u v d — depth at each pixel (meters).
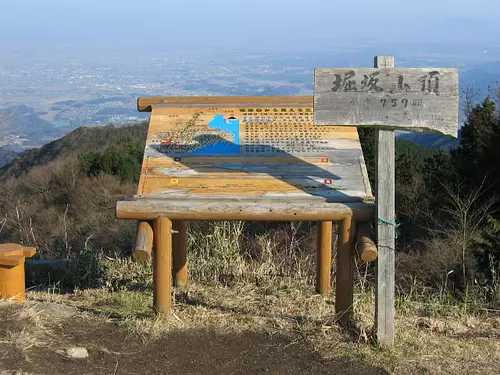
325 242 4.86
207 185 3.96
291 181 3.99
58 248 8.36
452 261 8.76
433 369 3.48
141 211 3.85
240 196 3.87
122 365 3.46
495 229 8.25
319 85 3.49
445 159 14.85
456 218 11.23
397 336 3.88
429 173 14.24
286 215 3.80
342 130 4.46
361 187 3.97
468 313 4.62
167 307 4.07
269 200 3.85
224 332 3.96
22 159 29.70
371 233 3.77
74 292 5.18
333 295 4.92
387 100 3.48
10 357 3.38
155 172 4.07
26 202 19.33
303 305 4.61
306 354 3.66
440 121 3.48
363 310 4.37
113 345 3.71
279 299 4.79
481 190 12.60
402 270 9.25
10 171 28.52
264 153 4.22
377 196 3.62
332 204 3.81
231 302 4.67
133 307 4.49
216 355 3.64
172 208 3.84
